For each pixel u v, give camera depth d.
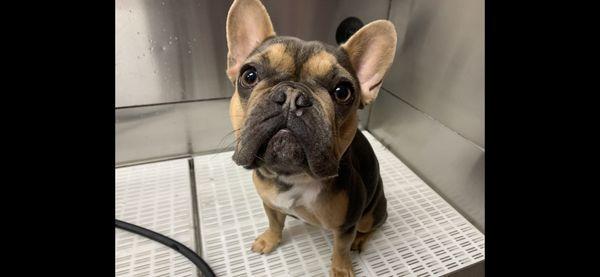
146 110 0.56
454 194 0.53
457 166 0.52
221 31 0.53
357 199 0.34
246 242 0.45
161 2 0.48
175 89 0.55
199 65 0.54
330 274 0.40
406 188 0.57
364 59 0.33
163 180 0.56
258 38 0.33
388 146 0.67
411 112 0.60
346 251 0.38
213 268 0.41
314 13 0.55
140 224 0.47
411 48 0.57
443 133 0.54
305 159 0.26
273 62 0.28
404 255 0.44
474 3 0.45
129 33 0.49
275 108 0.25
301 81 0.28
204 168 0.59
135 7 0.48
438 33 0.51
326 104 0.27
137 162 0.60
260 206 0.51
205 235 0.45
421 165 0.60
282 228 0.43
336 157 0.28
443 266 0.43
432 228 0.49
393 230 0.48
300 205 0.34
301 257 0.43
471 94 0.47
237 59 0.33
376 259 0.43
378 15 0.59
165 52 0.52
